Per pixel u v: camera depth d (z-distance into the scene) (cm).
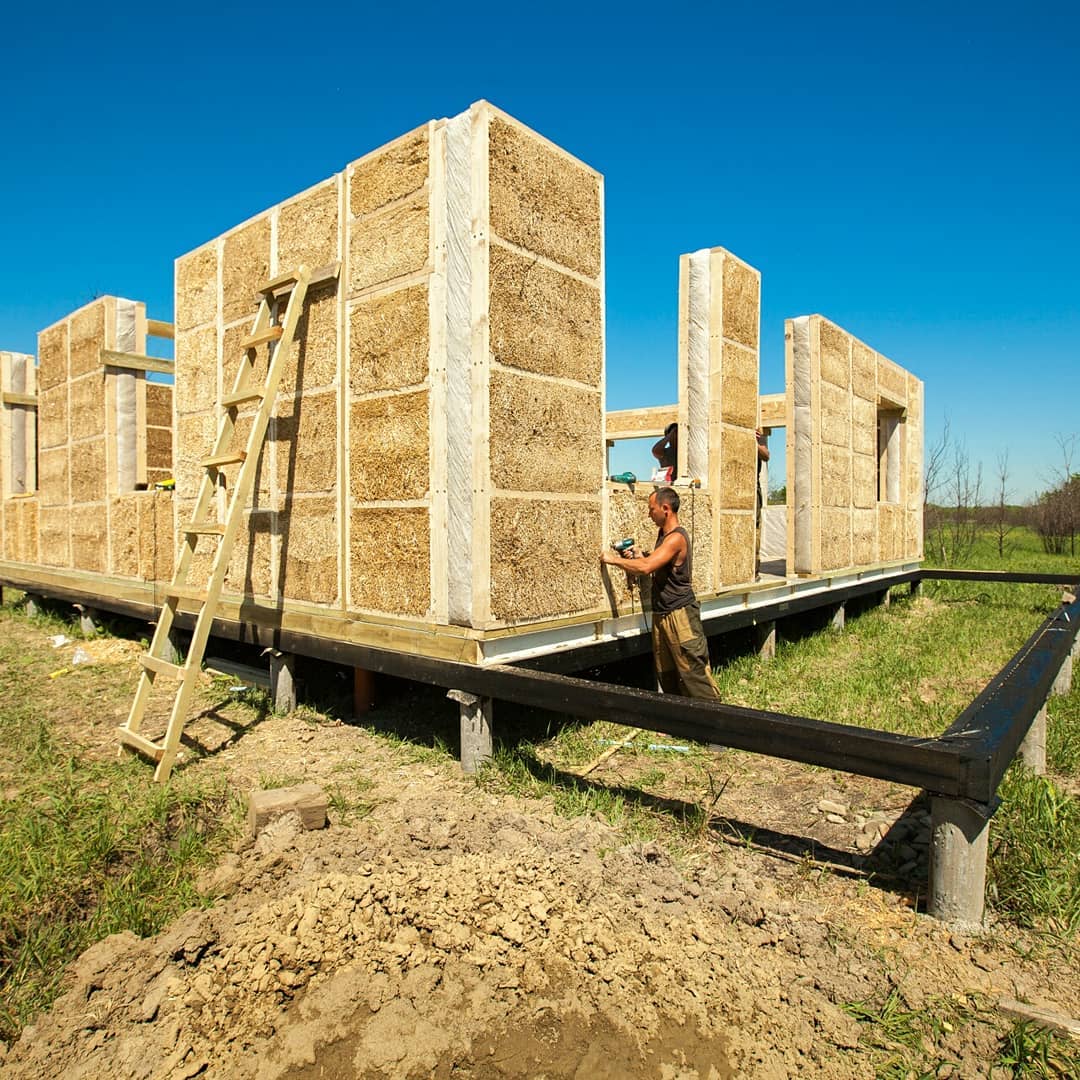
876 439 1128
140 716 497
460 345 438
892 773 287
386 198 482
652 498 520
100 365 824
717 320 646
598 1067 203
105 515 826
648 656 738
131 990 244
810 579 827
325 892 273
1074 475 2388
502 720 526
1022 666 400
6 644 846
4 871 323
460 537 440
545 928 256
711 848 351
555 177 473
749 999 229
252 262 596
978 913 279
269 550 582
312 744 501
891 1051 217
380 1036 212
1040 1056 211
